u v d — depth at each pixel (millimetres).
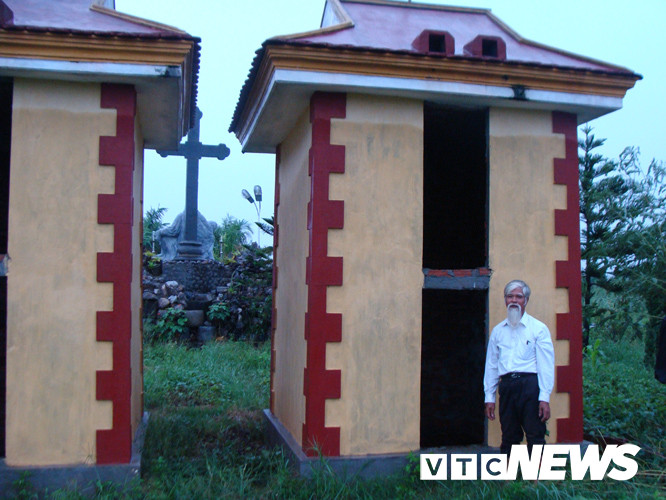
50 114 5270
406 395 5562
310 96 5672
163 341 12828
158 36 5117
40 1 5609
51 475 5059
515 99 5703
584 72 5770
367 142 5602
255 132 7027
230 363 11273
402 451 5527
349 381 5457
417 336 5609
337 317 5441
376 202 5590
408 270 5629
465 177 7676
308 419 5383
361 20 6164
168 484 5234
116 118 5348
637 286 9586
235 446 6844
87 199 5277
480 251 7398
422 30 6188
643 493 4832
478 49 5781
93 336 5238
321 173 5480
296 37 5523
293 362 6289
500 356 5316
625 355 12805
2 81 5332
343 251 5496
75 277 5234
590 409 7660
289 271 6730
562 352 5910
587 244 11406
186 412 8047
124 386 5254
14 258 5156
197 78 6559
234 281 14438
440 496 4914
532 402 5148
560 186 6031
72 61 5062
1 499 4906
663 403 7883
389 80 5438
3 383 6840
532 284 5887
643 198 10188
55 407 5164
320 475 5156
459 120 6461
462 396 7629
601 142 11586
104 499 4836
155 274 14773
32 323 5160
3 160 7238
